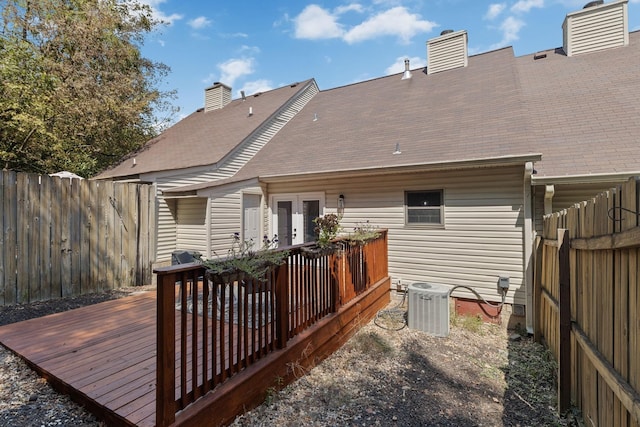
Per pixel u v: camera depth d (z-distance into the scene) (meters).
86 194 6.16
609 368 2.10
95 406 2.51
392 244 6.64
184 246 7.70
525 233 5.35
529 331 5.17
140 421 2.23
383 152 6.68
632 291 1.83
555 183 4.79
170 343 2.11
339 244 4.57
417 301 5.22
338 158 7.16
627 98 6.00
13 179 5.20
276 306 3.26
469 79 8.60
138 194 7.05
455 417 2.97
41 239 5.51
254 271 2.82
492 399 3.31
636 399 1.70
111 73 10.77
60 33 10.12
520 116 6.18
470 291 5.89
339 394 3.25
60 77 9.79
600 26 7.92
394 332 5.10
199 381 2.57
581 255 2.82
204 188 6.73
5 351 3.51
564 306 3.08
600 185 5.01
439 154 5.84
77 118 9.82
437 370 3.93
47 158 9.40
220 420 2.46
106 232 6.46
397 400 3.22
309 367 3.66
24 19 9.88
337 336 4.34
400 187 6.54
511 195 5.54
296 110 11.21
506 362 4.25
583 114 5.97
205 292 2.42
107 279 6.44
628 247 1.82
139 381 2.77
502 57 9.10
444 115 7.32
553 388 3.54
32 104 8.24
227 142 9.12
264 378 2.96
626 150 4.81
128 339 3.67
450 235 6.06
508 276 5.56
